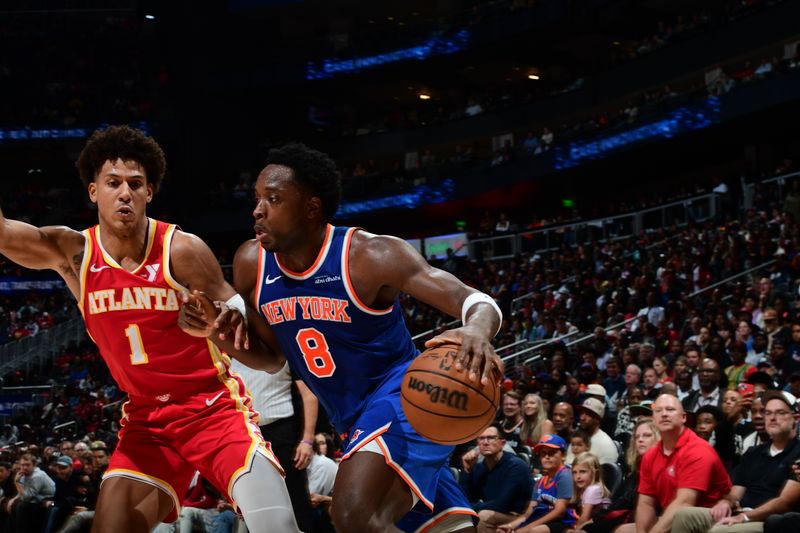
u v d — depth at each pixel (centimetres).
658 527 521
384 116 3266
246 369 520
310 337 324
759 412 614
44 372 2256
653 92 2508
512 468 636
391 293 319
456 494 345
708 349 1002
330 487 669
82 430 1711
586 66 2911
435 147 2997
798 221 1538
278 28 3212
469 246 2345
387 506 308
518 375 1288
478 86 3156
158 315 322
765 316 1020
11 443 1655
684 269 1498
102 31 3122
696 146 2225
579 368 1135
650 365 1040
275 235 313
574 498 632
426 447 312
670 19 2606
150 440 334
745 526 505
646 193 2548
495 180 2558
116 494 328
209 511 670
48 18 3167
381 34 2911
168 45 3088
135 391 332
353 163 3134
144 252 322
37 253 329
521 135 2825
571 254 1917
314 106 3200
